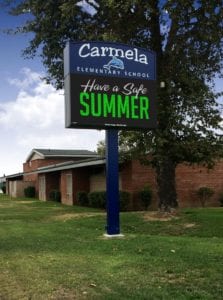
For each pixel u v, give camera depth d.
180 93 17.84
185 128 17.67
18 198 48.25
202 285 7.75
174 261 9.76
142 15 17.94
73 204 33.91
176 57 18.38
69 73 14.38
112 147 14.83
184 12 17.38
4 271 9.60
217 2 17.17
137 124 15.12
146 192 25.83
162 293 7.32
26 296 7.56
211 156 18.06
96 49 14.68
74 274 8.95
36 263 10.26
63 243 13.27
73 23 18.84
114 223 14.65
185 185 27.69
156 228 16.58
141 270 9.05
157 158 17.73
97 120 14.57
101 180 31.91
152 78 15.44
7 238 14.91
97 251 11.56
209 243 12.37
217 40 18.12
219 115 18.02
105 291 7.64
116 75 14.88
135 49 15.20
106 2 16.48
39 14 18.98
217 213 18.05
